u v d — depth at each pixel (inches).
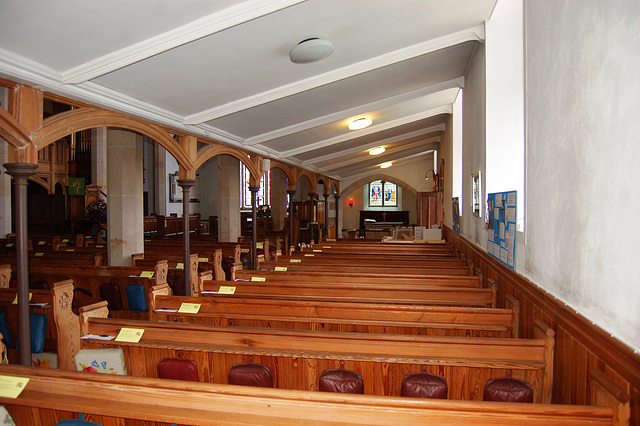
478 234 233.5
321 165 499.8
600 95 80.7
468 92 258.4
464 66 255.4
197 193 911.0
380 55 191.0
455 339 109.4
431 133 489.4
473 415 71.8
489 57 188.4
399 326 142.5
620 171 73.7
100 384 84.4
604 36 78.7
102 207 581.9
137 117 184.2
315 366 116.6
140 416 79.7
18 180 133.0
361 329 146.9
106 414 81.8
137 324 129.0
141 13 118.0
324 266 248.1
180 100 185.6
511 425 71.4
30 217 680.4
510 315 137.1
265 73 178.1
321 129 309.7
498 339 108.0
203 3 119.5
